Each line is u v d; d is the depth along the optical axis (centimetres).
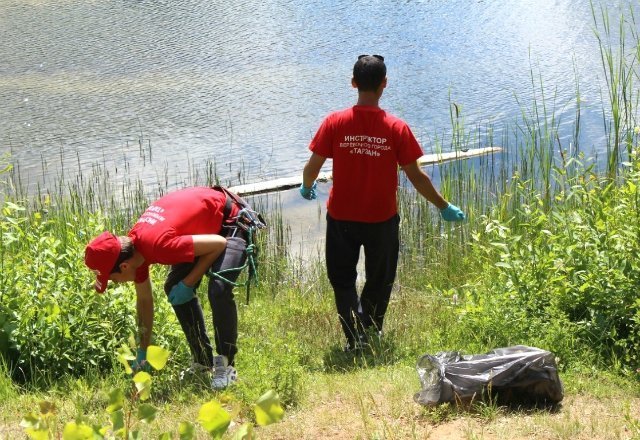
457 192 1145
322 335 754
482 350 647
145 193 1334
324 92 1850
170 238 580
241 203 640
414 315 770
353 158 661
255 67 2064
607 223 682
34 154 1530
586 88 1714
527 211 760
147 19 2572
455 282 909
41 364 654
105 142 1590
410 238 1029
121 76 2023
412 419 537
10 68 2106
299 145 1547
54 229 1003
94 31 2448
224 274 607
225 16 2598
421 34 2309
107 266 570
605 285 653
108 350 661
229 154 1511
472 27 2347
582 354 615
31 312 654
